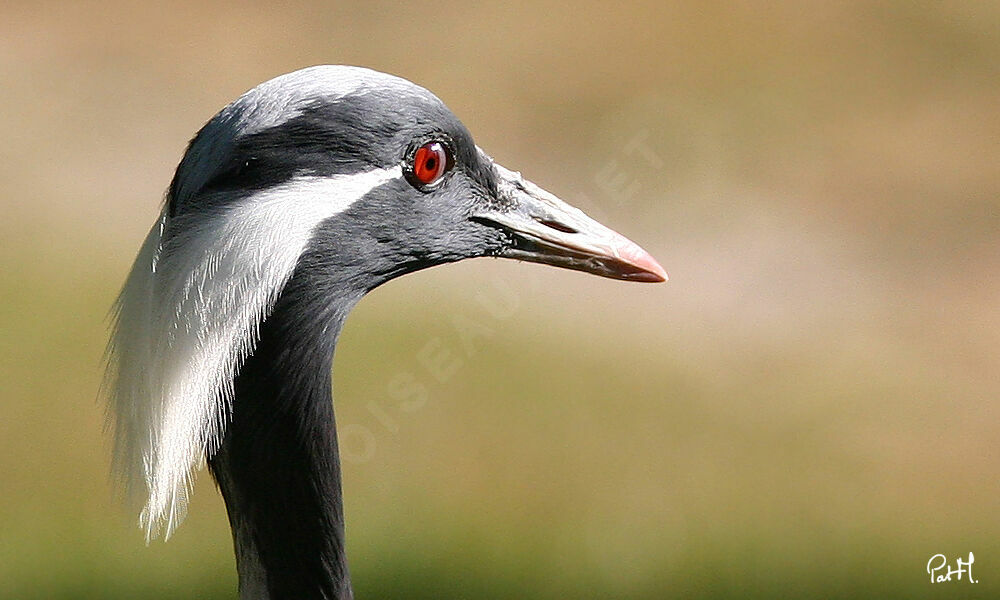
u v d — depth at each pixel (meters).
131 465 5.42
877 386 15.16
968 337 16.39
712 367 15.17
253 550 5.89
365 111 5.68
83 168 19.22
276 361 5.54
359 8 24.03
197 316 5.27
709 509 12.56
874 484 13.27
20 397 13.23
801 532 12.38
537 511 12.23
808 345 15.80
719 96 20.92
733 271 17.22
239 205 5.34
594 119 19.95
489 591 11.05
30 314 14.66
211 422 5.38
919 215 18.66
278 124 5.42
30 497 11.96
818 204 18.55
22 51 22.52
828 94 21.12
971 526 12.55
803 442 13.85
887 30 22.98
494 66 21.67
